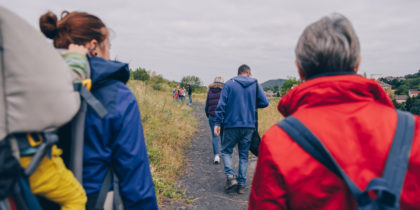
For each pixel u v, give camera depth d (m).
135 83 11.80
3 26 0.79
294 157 0.86
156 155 4.63
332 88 0.88
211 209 3.26
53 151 0.97
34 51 0.84
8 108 0.82
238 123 3.66
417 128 0.82
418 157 0.76
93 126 1.14
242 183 3.75
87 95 1.10
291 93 1.00
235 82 3.71
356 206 0.78
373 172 0.79
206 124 10.53
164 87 23.16
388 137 0.81
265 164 0.92
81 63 1.14
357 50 0.94
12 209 0.84
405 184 0.75
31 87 0.83
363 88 0.89
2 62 0.81
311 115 0.90
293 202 0.88
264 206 0.93
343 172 0.79
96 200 1.17
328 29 0.95
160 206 3.23
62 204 1.03
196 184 4.04
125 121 1.21
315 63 0.94
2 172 0.79
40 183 0.93
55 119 0.89
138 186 1.26
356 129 0.84
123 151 1.21
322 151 0.83
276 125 0.96
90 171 1.16
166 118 7.63
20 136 0.86
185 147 6.18
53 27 1.26
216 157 5.12
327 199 0.83
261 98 3.76
